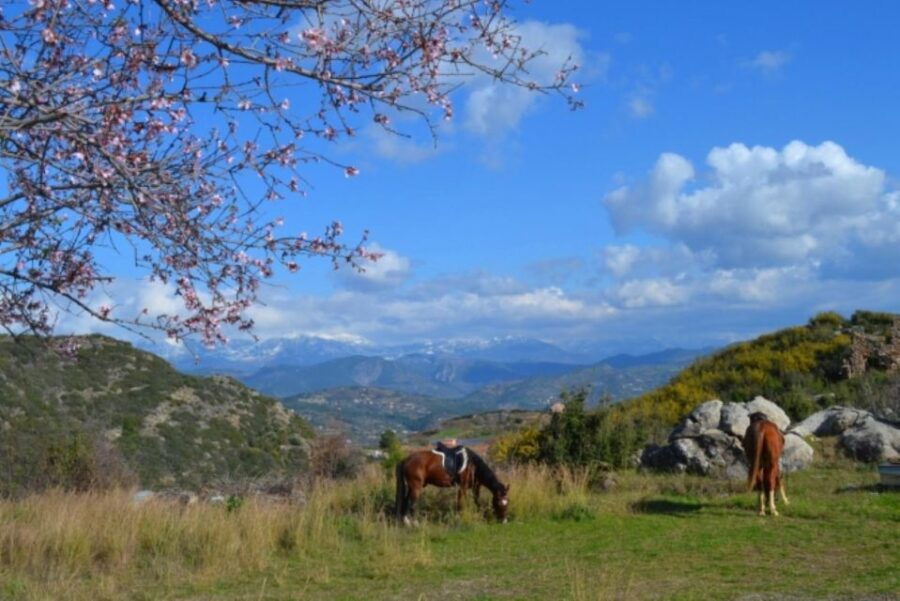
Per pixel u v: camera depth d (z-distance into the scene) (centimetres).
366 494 1802
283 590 1180
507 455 2188
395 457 2511
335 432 2598
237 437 3853
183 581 1256
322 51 603
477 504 1720
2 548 1364
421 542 1442
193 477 3159
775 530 1430
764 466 1580
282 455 3934
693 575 1135
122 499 1711
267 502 1745
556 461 2031
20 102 546
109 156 563
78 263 648
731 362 3412
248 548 1412
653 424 2727
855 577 1073
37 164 603
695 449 2091
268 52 609
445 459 1661
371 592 1145
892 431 2105
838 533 1377
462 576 1219
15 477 2194
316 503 1695
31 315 646
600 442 2062
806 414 2570
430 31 621
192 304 646
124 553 1391
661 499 1780
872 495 1691
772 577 1101
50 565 1323
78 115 565
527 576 1191
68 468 2233
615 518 1628
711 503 1712
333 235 675
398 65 629
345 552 1431
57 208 608
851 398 2686
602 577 1111
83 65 580
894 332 3061
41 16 574
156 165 600
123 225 611
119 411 3600
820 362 3175
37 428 2634
